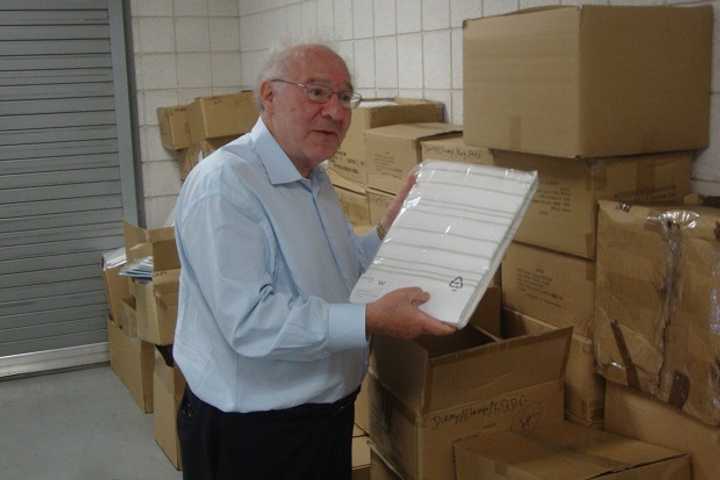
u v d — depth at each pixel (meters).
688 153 1.72
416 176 1.64
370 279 1.46
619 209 1.55
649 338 1.51
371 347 1.82
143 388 3.36
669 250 1.45
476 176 1.53
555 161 1.68
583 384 1.71
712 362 1.38
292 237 1.50
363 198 2.50
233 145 1.53
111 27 3.96
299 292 1.50
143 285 2.99
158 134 4.21
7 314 3.94
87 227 4.06
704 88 1.68
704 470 1.46
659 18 1.58
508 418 1.69
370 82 3.10
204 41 4.27
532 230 1.79
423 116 2.57
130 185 4.12
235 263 1.41
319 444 1.61
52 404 3.50
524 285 1.87
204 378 1.54
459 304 1.33
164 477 2.80
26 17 3.78
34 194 3.92
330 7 3.34
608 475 1.43
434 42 2.64
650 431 1.58
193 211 1.44
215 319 1.48
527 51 1.62
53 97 3.89
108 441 3.10
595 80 1.52
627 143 1.58
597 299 1.63
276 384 1.51
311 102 1.48
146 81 4.14
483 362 1.62
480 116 1.79
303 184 1.57
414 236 1.49
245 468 1.56
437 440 1.62
